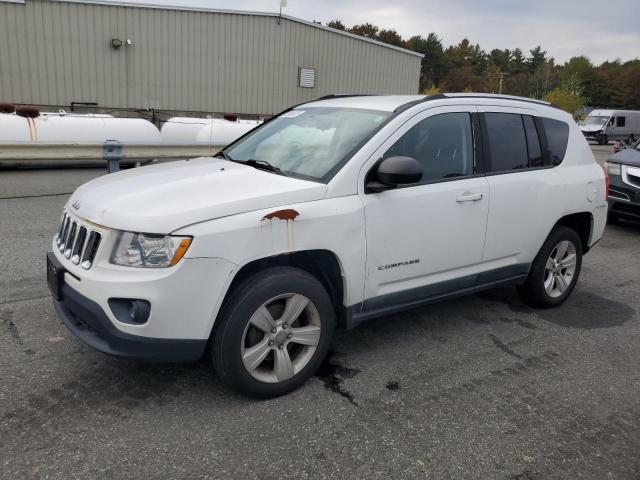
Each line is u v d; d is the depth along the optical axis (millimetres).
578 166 5027
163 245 2869
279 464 2775
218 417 3137
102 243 2932
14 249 5918
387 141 3656
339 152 3613
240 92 24266
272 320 3252
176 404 3242
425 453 2934
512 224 4406
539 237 4699
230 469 2717
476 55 116062
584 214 5145
